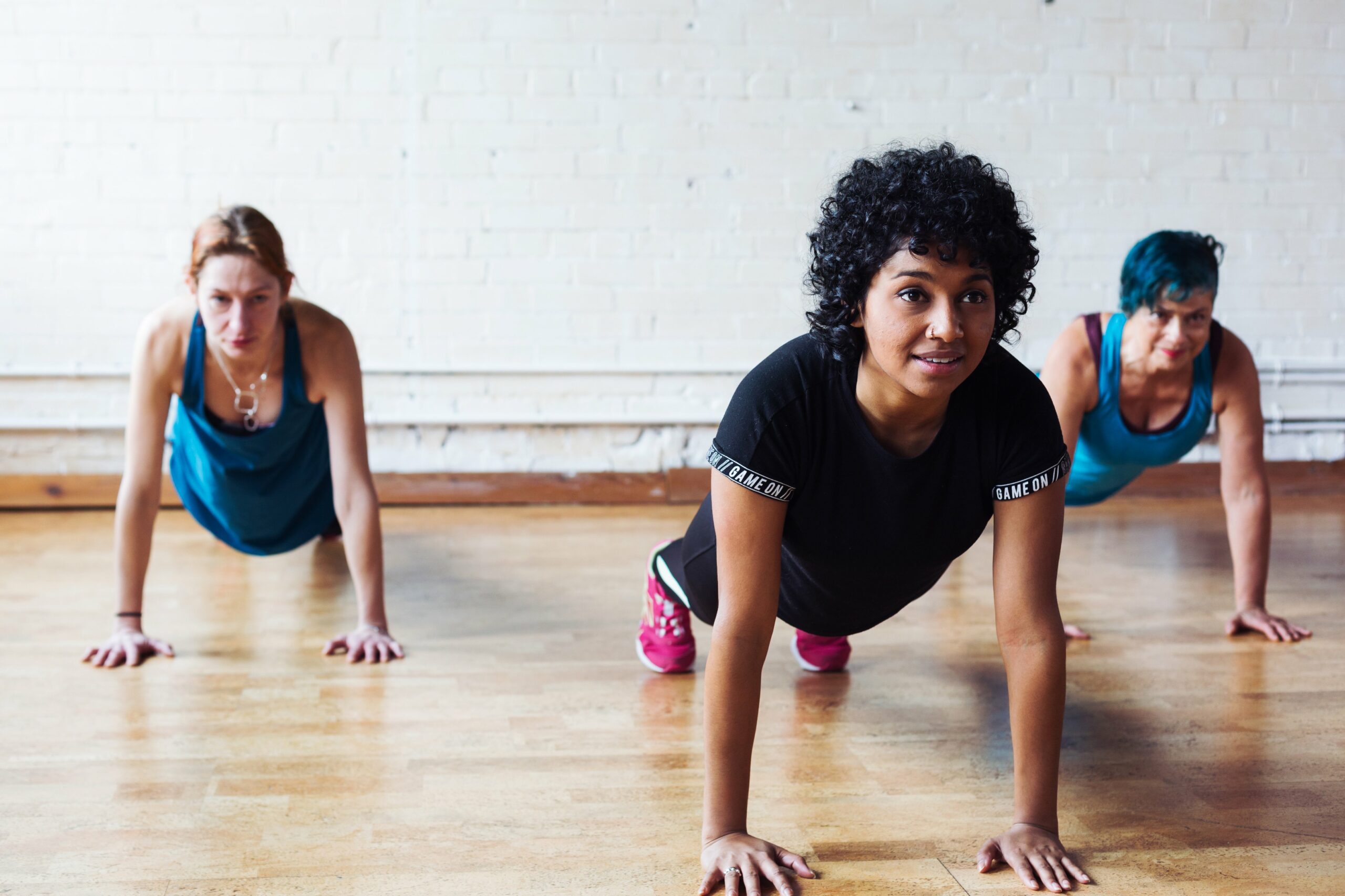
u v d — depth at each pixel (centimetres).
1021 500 133
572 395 397
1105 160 401
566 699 204
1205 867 143
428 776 170
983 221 113
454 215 385
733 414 133
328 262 383
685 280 395
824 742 185
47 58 367
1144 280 226
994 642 239
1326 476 413
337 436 234
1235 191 407
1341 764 176
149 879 138
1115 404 244
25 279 373
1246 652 232
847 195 121
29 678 212
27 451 377
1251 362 243
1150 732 189
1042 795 141
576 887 137
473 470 396
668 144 388
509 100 382
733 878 133
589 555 319
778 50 388
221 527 265
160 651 226
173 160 374
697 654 231
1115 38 397
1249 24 400
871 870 142
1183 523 362
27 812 156
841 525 140
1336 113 406
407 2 375
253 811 157
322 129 378
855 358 128
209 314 209
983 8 392
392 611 261
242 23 371
